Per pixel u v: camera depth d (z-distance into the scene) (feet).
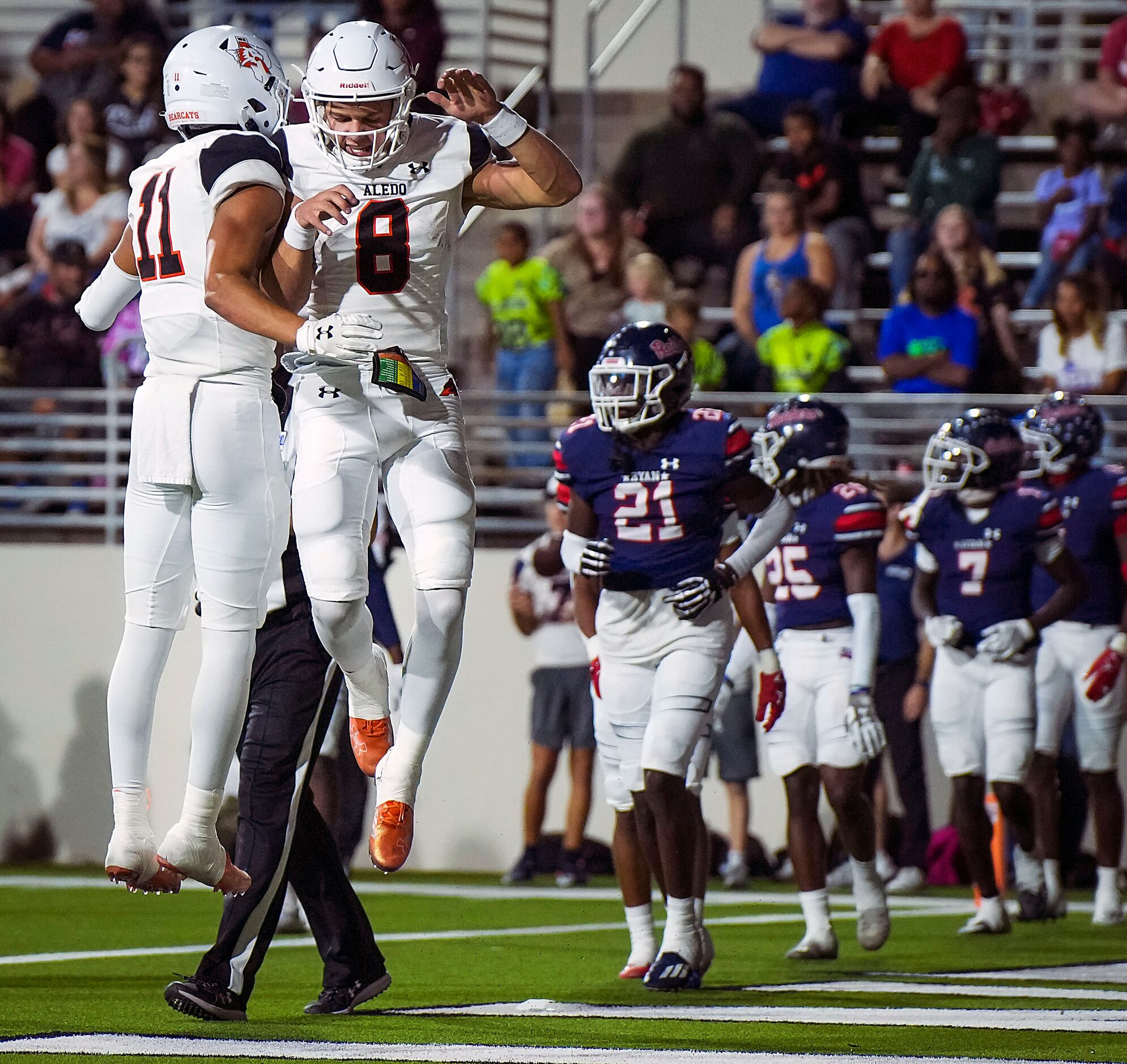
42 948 69.10
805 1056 42.57
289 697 48.88
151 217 44.55
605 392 56.95
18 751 114.93
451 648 46.24
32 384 118.83
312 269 44.98
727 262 128.98
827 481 70.28
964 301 114.52
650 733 57.36
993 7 146.00
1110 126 137.69
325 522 45.55
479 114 45.80
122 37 139.44
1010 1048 44.65
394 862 45.91
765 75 139.44
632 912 61.57
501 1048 43.57
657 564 58.03
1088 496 88.28
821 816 106.42
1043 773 87.40
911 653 101.91
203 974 48.57
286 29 156.04
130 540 45.19
